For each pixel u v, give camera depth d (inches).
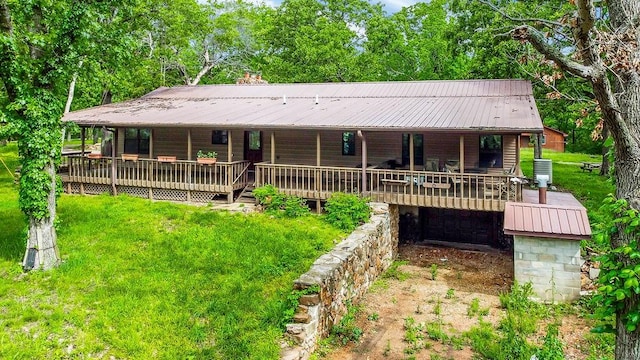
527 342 281.6
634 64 141.2
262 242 385.4
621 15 153.9
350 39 1284.4
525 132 411.5
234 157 655.1
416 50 1197.7
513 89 596.7
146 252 362.6
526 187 576.1
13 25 338.3
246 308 273.7
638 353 149.5
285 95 695.7
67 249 363.9
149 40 919.0
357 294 363.6
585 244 416.2
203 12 1024.9
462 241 573.0
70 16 328.5
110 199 560.7
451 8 858.8
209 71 1321.4
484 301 366.0
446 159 565.9
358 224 441.1
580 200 607.8
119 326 248.7
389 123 463.8
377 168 542.6
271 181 526.0
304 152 629.6
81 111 666.2
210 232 416.5
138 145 697.0
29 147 319.9
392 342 290.8
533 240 366.0
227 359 225.3
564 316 331.9
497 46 711.7
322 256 336.5
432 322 322.0
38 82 331.6
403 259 498.9
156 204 532.1
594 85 144.3
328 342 284.7
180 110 627.5
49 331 241.0
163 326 250.2
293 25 1245.7
